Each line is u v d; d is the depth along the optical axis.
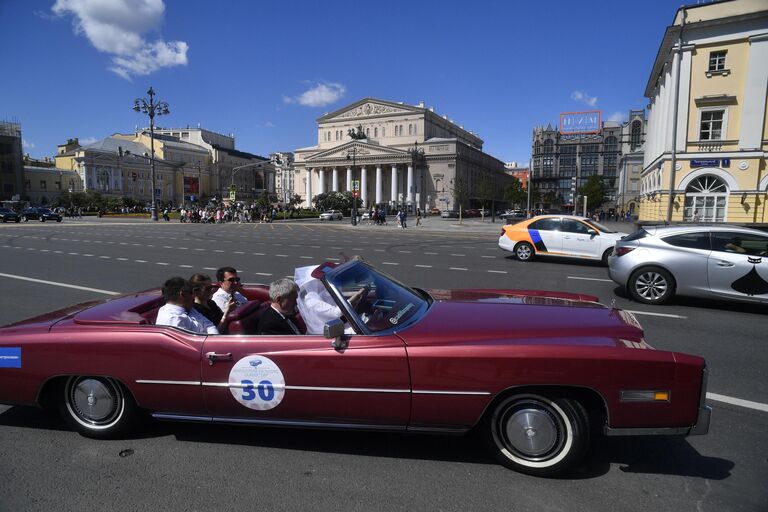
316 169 111.25
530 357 2.75
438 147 103.50
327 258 15.58
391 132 110.06
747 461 3.13
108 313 3.61
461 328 3.06
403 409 2.91
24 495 2.74
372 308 3.32
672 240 8.19
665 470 3.01
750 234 7.77
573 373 2.72
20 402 3.38
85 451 3.26
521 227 14.91
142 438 3.43
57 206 80.44
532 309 3.50
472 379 2.80
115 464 3.08
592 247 13.79
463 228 40.72
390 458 3.14
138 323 3.37
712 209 28.89
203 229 34.44
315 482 2.86
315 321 3.41
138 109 48.91
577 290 9.73
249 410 3.11
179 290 3.62
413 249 18.86
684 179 29.11
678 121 28.97
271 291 3.52
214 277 11.43
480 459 3.12
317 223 53.09
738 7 27.11
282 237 25.86
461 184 86.94
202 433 3.50
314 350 2.97
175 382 3.15
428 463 3.07
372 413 2.95
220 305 4.50
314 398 2.99
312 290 3.62
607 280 11.11
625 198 94.44
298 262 14.38
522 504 2.64
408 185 100.31
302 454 3.19
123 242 21.33
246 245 20.33
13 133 87.75
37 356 3.30
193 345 3.14
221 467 3.04
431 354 2.84
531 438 2.89
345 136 115.81
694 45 28.28
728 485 2.85
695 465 3.08
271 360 3.01
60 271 12.13
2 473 2.99
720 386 4.45
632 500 2.69
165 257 15.50
